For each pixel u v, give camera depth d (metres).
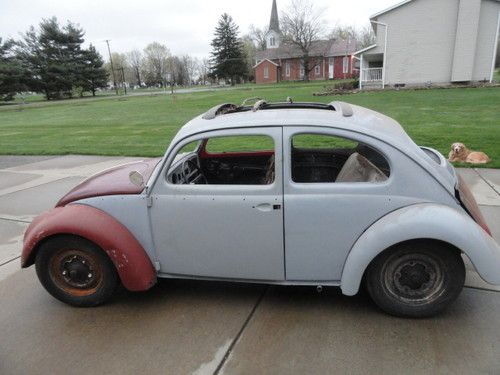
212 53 78.12
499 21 24.62
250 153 4.02
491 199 5.27
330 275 2.94
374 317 2.95
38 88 52.97
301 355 2.60
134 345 2.78
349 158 3.44
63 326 3.05
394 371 2.43
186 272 3.16
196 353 2.67
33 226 3.22
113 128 15.37
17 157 10.07
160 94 47.97
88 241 3.08
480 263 2.61
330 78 64.50
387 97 20.94
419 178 2.71
